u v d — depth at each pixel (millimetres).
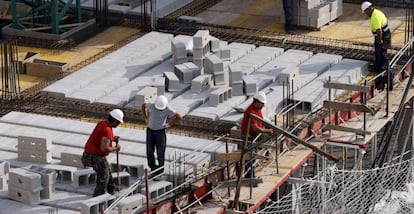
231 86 38406
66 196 32906
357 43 42531
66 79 39594
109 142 32188
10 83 39844
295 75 39344
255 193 33719
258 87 38938
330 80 37906
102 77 39906
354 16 45344
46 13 44438
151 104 33625
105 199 31641
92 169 33531
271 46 42750
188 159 34438
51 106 38781
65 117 38125
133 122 37844
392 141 39438
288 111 36656
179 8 46094
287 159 35469
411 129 41906
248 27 44406
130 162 34031
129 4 45969
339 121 37750
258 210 35531
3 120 37312
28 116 37625
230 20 45062
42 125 37000
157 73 40312
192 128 37281
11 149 35312
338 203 35719
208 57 39281
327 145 38781
